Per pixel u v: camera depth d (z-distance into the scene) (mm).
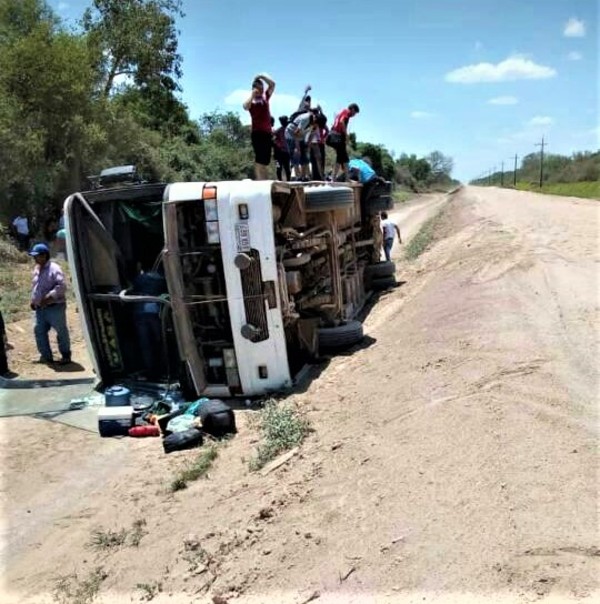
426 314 10172
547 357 6527
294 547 4340
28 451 7105
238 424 7176
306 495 5023
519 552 3639
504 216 23625
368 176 13906
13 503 5941
